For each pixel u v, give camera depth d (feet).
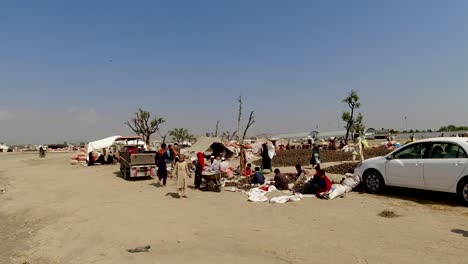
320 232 23.99
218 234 24.52
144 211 33.30
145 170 60.95
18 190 55.36
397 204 31.94
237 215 30.14
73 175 73.97
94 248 23.25
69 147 317.83
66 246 24.44
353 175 40.57
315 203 33.78
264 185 45.32
